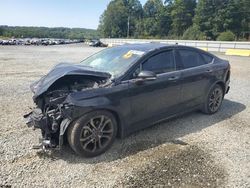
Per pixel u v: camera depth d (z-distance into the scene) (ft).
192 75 15.98
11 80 29.99
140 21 342.44
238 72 39.81
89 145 11.76
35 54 75.20
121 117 12.49
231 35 176.35
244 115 18.38
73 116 10.89
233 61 58.85
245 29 224.94
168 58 15.01
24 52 86.02
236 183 10.01
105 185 9.68
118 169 10.82
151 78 12.64
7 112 17.69
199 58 17.28
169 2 305.12
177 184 9.84
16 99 21.18
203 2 232.73
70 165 11.01
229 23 224.53
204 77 16.93
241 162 11.65
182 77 15.30
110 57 14.83
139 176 10.32
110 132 12.26
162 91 14.17
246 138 14.33
